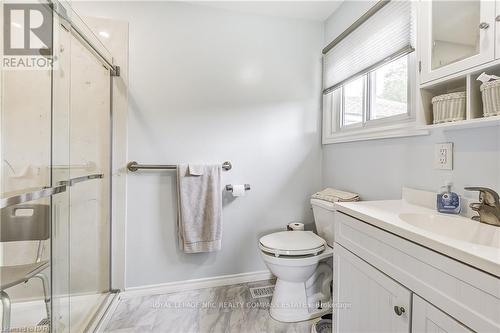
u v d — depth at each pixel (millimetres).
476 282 571
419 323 716
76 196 1465
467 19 895
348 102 1879
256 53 1936
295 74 2023
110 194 1697
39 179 1069
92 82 1562
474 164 991
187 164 1733
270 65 1967
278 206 2012
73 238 1446
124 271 1734
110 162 1689
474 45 866
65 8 1156
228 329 1425
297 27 2020
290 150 2025
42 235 1105
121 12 1689
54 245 1130
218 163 1847
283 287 1533
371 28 1537
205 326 1449
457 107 915
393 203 1220
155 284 1786
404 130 1311
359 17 1656
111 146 1694
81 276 1520
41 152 1076
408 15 1285
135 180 1735
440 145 1126
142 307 1625
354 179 1733
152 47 1735
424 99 1058
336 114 1995
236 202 1927
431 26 998
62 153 1168
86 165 1551
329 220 1632
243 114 1916
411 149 1292
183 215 1708
